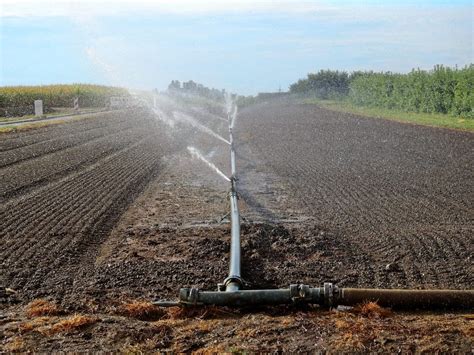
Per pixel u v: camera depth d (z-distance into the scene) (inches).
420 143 907.4
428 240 368.2
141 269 315.9
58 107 2149.4
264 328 228.2
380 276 305.4
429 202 483.5
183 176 660.1
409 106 1724.9
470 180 584.1
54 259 334.0
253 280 301.3
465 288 286.2
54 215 441.4
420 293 250.4
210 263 328.2
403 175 620.4
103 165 727.7
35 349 214.1
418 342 214.5
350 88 2459.4
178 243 370.3
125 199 516.4
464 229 394.0
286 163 745.6
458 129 1107.9
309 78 3095.5
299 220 432.5
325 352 208.7
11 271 311.4
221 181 624.7
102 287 288.5
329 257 339.9
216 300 250.2
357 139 1006.4
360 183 580.1
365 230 398.3
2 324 239.3
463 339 217.2
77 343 218.8
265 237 381.1
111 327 232.1
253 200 516.1
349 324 229.0
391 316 242.1
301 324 231.1
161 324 236.1
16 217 433.7
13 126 1233.4
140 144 982.4
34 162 737.6
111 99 2418.8
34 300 271.0
